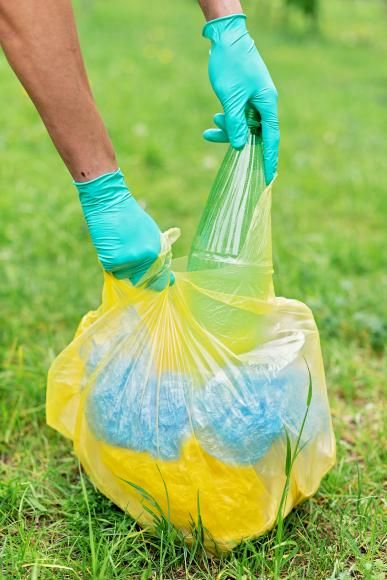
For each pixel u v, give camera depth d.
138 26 12.29
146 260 2.10
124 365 2.15
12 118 6.81
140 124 7.00
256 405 2.08
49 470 2.52
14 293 3.74
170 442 2.06
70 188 5.39
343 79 10.12
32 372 3.04
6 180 5.39
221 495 2.07
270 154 2.19
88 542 2.18
